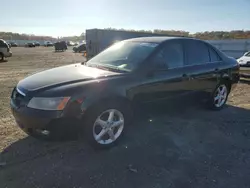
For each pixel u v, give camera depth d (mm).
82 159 2883
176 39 3992
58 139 2770
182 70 3846
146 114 3541
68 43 70938
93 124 2910
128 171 2660
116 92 3027
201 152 3143
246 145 3391
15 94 3051
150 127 3904
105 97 2939
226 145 3371
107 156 2971
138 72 3316
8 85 7273
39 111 2660
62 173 2592
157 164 2816
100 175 2574
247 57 16078
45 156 2926
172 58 3789
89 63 4051
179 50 3939
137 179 2518
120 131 3242
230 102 5609
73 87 2797
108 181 2473
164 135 3611
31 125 2717
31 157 2891
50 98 2668
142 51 3646
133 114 3350
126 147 3201
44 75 3320
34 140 3322
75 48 34062
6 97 5676
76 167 2713
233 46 24578
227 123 4203
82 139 3123
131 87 3180
